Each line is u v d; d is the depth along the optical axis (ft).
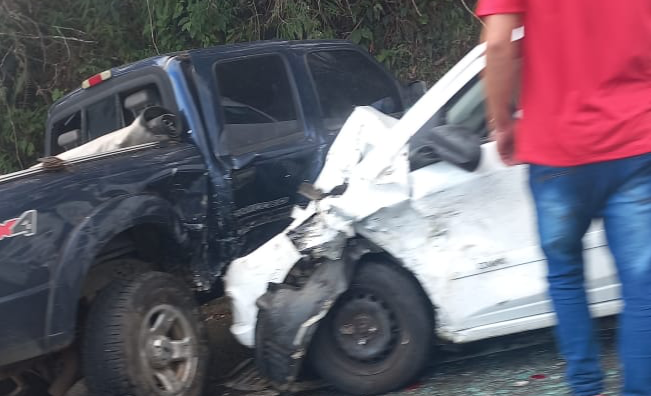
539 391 13.30
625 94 9.09
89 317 14.32
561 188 9.54
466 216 13.92
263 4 30.83
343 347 14.82
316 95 19.97
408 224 14.12
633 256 9.25
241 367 18.22
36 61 30.96
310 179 18.80
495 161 13.74
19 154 30.09
